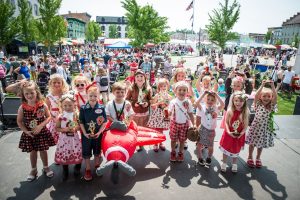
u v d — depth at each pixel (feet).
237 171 13.99
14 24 63.16
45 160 12.56
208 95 13.73
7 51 87.20
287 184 12.84
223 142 13.41
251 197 11.68
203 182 12.79
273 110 14.06
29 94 11.25
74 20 215.92
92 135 11.95
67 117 12.00
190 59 111.14
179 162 14.83
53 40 72.95
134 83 15.40
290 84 39.78
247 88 26.86
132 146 12.30
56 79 13.66
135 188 12.04
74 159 12.21
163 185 12.40
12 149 15.79
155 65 57.41
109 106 13.56
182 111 13.87
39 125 11.60
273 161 15.37
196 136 13.21
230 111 13.21
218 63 56.75
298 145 17.90
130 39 91.20
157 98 15.94
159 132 14.87
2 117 19.29
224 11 77.30
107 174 13.15
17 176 12.76
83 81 15.34
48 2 67.77
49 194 11.37
